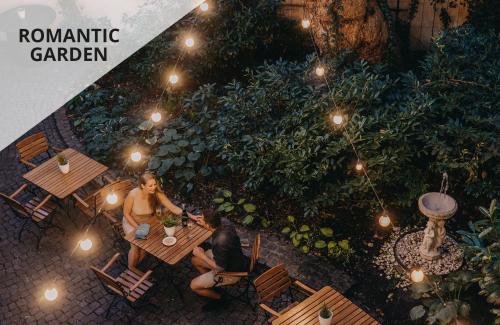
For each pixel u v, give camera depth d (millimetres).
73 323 7477
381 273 7941
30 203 8703
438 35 9648
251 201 9117
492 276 6812
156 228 7723
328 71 9906
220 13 11242
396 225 8578
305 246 8258
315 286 7711
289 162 8531
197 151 9719
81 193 9570
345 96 9023
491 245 6895
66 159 8719
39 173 8828
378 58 10648
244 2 11445
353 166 8648
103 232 8828
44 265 8344
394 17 11852
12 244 8719
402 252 8109
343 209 8844
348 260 8039
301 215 8797
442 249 8070
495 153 8102
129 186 8562
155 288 7871
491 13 11227
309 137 8750
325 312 6031
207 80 11844
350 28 10242
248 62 11898
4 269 8328
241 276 7203
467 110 8875
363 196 8805
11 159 10531
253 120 9586
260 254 8219
